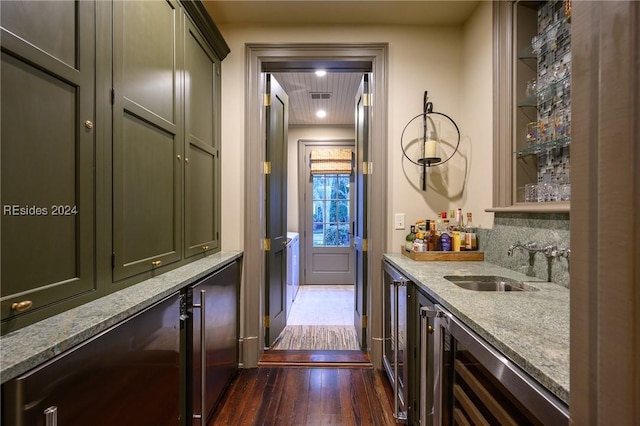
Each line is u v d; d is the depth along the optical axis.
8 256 0.76
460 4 2.12
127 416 0.97
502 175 1.82
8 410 0.63
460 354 1.06
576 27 0.39
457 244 2.04
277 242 2.75
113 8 1.14
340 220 5.00
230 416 1.76
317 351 2.55
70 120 0.95
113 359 0.91
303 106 4.10
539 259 1.51
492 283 1.58
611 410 0.34
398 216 2.36
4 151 0.76
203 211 1.99
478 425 0.93
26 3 0.81
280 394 1.97
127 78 1.21
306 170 4.97
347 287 4.80
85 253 1.00
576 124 0.39
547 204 1.49
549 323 0.90
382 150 2.35
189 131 1.77
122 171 1.18
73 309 0.95
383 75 2.34
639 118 0.32
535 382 0.67
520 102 1.74
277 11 2.19
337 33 2.34
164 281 1.32
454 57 2.36
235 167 2.32
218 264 1.77
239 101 2.33
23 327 0.80
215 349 1.76
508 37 1.79
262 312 2.48
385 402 1.89
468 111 2.24
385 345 2.21
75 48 0.97
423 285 1.39
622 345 0.33
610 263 0.35
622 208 0.33
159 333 1.16
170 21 1.56
